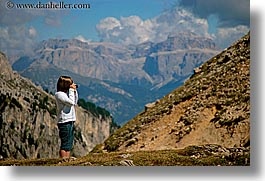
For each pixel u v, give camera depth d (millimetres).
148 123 32812
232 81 32125
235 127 27531
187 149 21594
